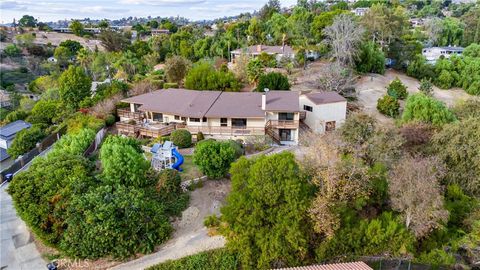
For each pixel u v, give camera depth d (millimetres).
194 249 21891
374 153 27969
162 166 29766
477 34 97188
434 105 38375
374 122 30875
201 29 111188
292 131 39219
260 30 85375
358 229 21484
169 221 24453
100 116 42531
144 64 76500
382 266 20594
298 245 20156
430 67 69125
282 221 20359
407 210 21875
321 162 23375
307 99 43906
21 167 33781
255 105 39625
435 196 21297
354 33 61562
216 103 40312
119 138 30469
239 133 38094
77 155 27375
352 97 53500
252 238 20844
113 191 23828
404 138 30203
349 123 30359
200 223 24547
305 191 21234
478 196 26469
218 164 27578
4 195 28938
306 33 77000
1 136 46531
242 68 55750
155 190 26094
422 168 22734
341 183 22344
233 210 21141
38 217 22016
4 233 24219
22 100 71938
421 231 21359
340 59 63062
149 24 177125
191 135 37406
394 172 23938
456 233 23375
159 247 22375
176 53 90062
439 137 28984
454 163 27656
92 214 20969
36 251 22641
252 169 21703
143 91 50594
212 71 50875
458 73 68375
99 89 54406
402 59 71688
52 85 75188
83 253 20812
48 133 42656
